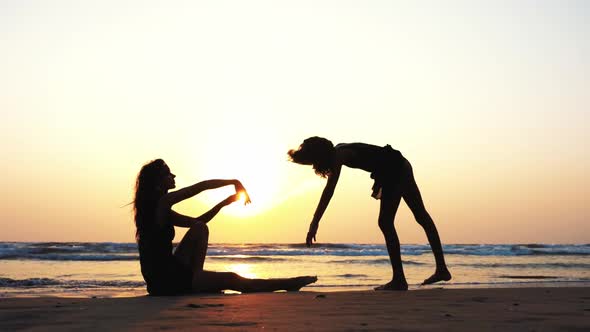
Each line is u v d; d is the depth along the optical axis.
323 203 4.92
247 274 12.23
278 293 4.73
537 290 5.05
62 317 2.98
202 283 4.74
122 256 19.94
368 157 5.25
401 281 5.23
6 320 2.89
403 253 29.53
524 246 44.59
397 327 2.55
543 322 2.72
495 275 11.75
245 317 2.93
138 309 3.35
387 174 5.27
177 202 4.68
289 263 18.22
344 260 20.80
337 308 3.37
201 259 4.80
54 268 13.96
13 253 21.44
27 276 10.98
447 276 5.44
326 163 4.97
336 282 9.58
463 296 4.31
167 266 4.66
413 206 5.45
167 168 4.79
